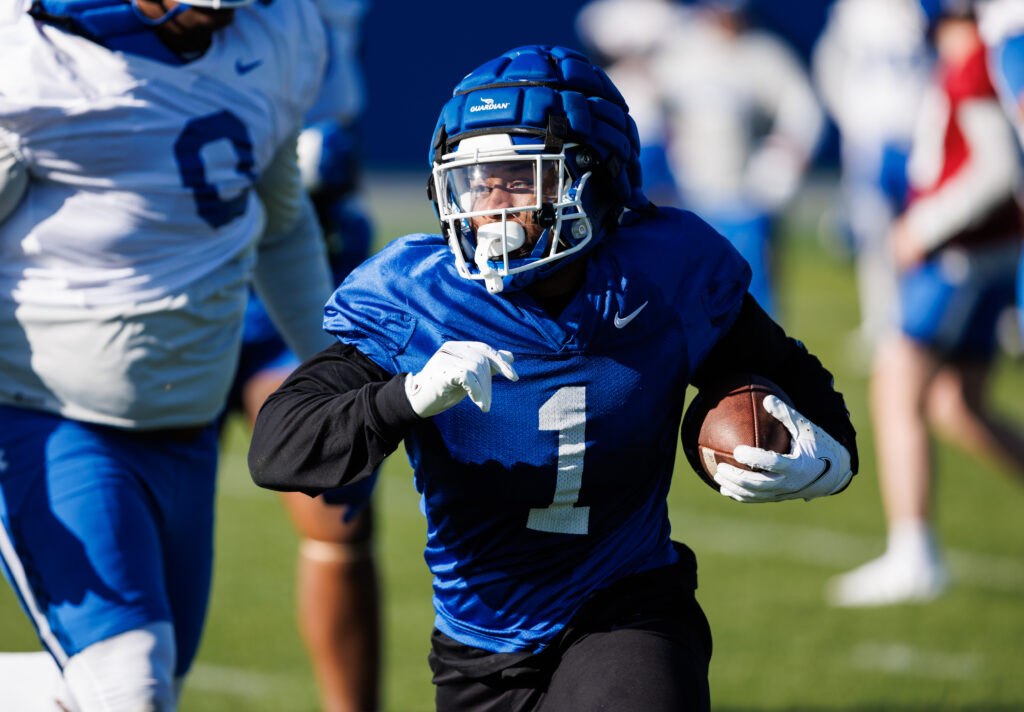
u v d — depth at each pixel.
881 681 16.80
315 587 14.63
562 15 74.06
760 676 16.97
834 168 79.00
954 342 20.14
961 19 20.06
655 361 9.41
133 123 10.64
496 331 9.26
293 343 13.02
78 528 10.50
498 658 9.76
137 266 11.00
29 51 10.45
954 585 20.67
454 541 9.79
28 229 10.81
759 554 22.56
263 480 9.19
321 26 11.94
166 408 11.25
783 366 10.14
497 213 9.00
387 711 16.12
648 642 9.34
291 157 12.05
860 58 32.88
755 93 35.62
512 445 9.29
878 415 20.73
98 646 10.17
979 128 19.58
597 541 9.63
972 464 28.62
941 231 19.78
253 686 16.97
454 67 76.88
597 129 9.29
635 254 9.53
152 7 10.57
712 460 9.63
